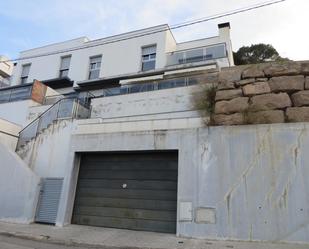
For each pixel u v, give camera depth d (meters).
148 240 6.37
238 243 5.92
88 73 19.48
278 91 7.73
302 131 6.44
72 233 7.15
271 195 6.19
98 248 6.02
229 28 18.30
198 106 10.17
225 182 6.66
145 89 13.56
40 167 10.15
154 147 7.82
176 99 11.80
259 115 7.46
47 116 11.58
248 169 6.56
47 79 20.48
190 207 6.76
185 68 14.93
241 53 27.42
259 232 6.02
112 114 12.93
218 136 7.14
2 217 8.95
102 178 8.55
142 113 12.30
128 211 7.82
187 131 7.57
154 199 7.64
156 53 17.42
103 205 8.21
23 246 6.05
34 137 10.94
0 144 10.03
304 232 5.73
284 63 8.18
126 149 8.18
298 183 6.08
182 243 6.01
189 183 7.00
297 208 5.93
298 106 7.29
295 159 6.27
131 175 8.20
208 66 14.25
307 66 7.86
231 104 7.99
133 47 18.38
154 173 7.92
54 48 21.42
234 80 8.48
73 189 8.65
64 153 9.87
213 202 6.60
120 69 18.17
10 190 9.22
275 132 6.64
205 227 6.46
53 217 8.43
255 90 7.97
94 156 8.94
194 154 7.23
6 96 16.44
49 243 6.47
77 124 10.05
